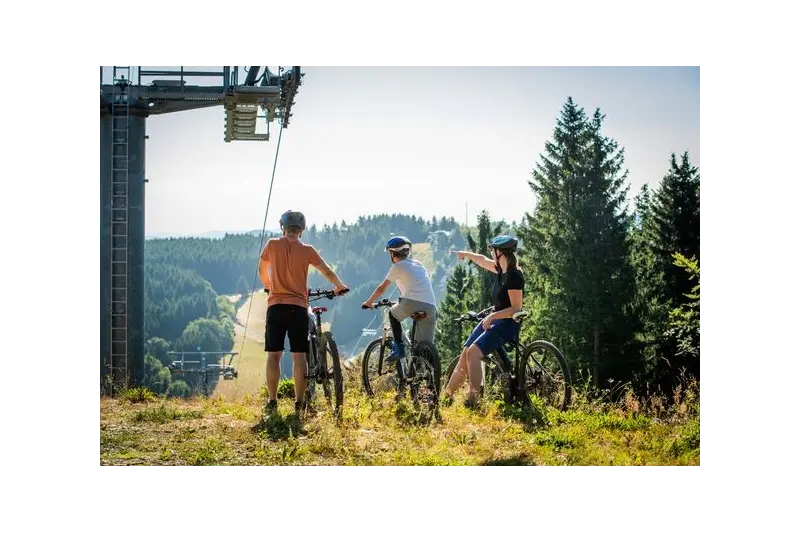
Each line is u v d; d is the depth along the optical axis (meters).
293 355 7.71
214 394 9.99
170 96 23.25
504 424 7.11
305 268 7.76
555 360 7.66
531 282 58.22
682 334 32.62
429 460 5.81
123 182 23.02
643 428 7.09
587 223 58.22
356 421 7.27
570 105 64.00
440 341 68.81
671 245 53.16
